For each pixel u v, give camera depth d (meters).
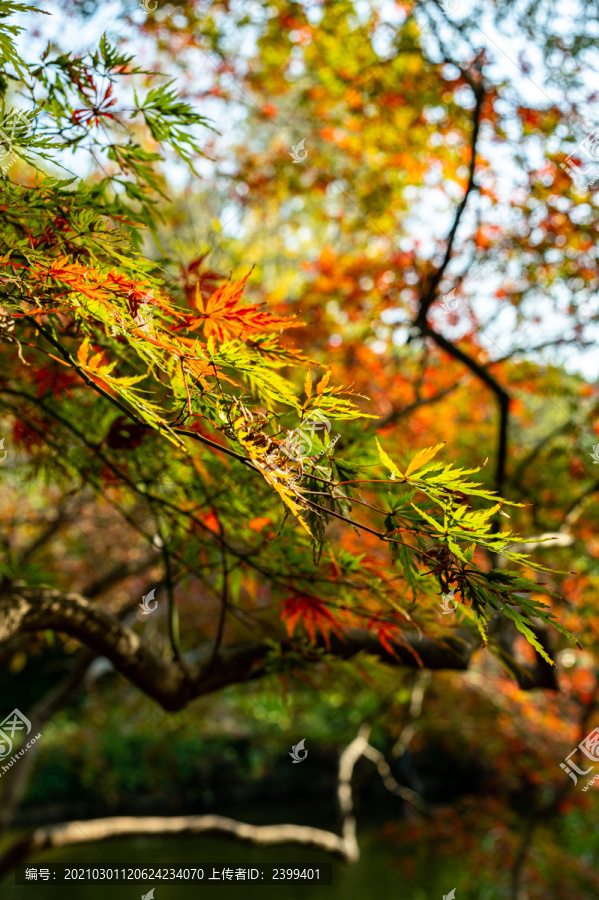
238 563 2.24
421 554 1.39
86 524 5.77
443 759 12.88
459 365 5.67
